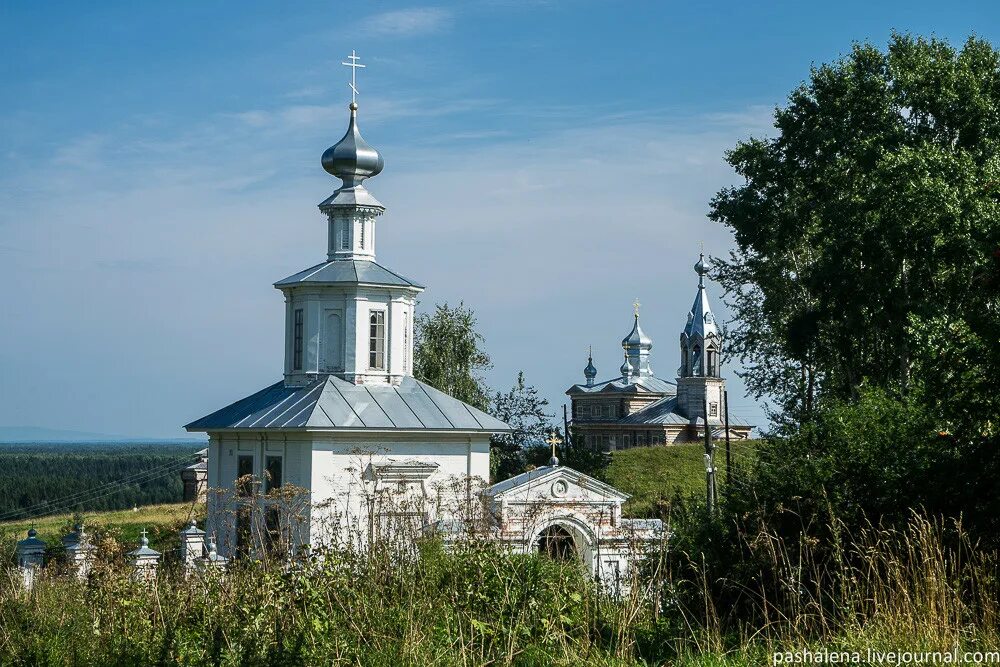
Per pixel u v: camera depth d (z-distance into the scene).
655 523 17.38
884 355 44.78
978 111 43.31
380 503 18.31
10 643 14.55
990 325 15.31
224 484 44.41
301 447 41.66
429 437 43.16
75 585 18.00
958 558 12.64
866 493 15.01
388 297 45.47
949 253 37.97
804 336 45.41
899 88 44.69
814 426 16.81
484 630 13.14
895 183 40.41
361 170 46.66
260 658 12.45
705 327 108.88
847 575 13.25
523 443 63.44
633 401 124.19
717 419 108.38
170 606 15.16
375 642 13.15
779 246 49.75
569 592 14.55
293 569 14.79
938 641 11.03
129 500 113.44
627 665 12.74
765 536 14.05
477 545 15.58
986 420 15.25
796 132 47.56
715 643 13.02
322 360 44.97
